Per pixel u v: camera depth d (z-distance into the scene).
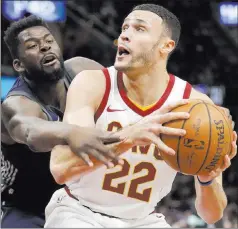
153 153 2.58
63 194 2.77
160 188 2.69
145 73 2.59
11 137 3.12
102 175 2.59
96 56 9.20
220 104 10.33
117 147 2.22
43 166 3.36
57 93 3.27
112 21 9.23
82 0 9.02
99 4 9.16
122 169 2.59
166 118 2.21
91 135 2.24
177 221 7.84
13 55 3.30
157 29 2.58
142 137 2.20
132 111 2.60
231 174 9.64
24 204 3.42
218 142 2.26
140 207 2.68
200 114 2.26
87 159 2.24
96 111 2.61
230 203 8.95
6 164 3.38
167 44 2.62
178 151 2.25
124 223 2.67
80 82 2.60
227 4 9.77
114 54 9.23
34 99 3.18
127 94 2.63
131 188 2.63
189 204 8.62
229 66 10.32
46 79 3.23
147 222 2.74
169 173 2.66
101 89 2.62
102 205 2.66
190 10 9.63
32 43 3.19
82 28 8.97
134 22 2.57
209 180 2.53
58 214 2.69
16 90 3.19
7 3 7.46
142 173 2.61
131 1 9.21
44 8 7.77
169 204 8.60
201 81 10.27
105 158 2.23
